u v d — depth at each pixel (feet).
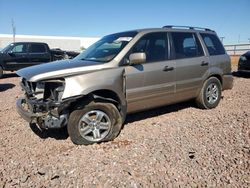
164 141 14.55
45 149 14.24
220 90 21.68
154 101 17.40
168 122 18.03
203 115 19.39
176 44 18.63
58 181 10.95
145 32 17.17
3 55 45.98
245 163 11.78
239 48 84.53
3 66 46.21
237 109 20.59
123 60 15.72
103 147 14.21
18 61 47.32
